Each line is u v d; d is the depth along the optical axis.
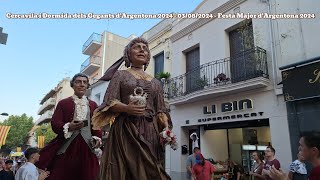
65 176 2.60
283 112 8.45
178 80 12.84
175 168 12.29
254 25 9.84
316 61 7.64
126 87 1.90
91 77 25.78
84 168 2.63
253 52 9.43
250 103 9.49
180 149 12.20
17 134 60.97
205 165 8.01
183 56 13.26
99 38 24.97
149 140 1.85
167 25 14.56
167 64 14.19
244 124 9.81
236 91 9.89
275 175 2.66
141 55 2.07
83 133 2.76
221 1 11.30
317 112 7.59
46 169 2.67
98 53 25.39
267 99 9.02
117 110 1.80
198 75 11.77
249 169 10.04
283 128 8.35
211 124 11.13
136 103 1.78
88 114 2.88
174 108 13.02
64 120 2.79
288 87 8.20
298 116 8.02
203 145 11.45
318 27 7.96
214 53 11.34
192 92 11.23
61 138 2.75
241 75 9.90
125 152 1.74
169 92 13.05
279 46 8.84
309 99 7.82
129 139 1.78
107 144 1.83
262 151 9.59
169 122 2.04
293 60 8.39
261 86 9.12
